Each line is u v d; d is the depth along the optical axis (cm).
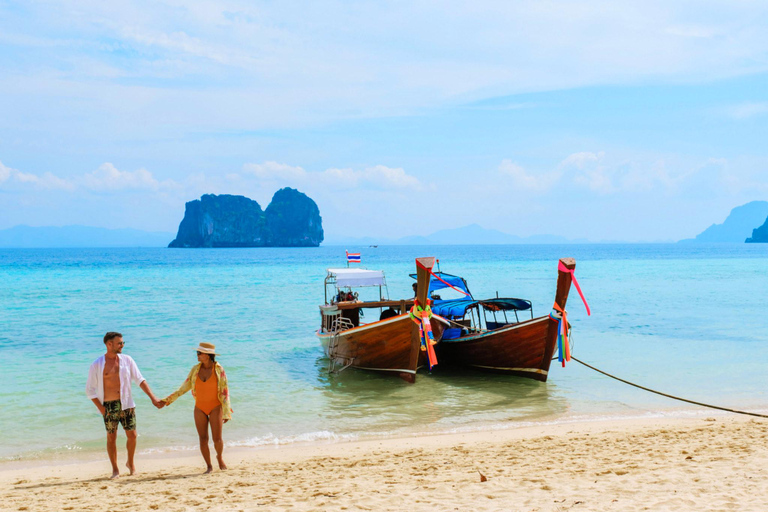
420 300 1436
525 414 1215
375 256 15400
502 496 571
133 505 598
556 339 1442
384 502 566
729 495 533
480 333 1594
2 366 1708
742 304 3369
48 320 2755
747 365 1669
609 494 559
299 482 682
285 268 8906
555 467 709
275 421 1176
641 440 887
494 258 13575
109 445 747
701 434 915
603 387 1455
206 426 769
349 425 1144
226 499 606
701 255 15338
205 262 11562
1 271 7794
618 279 5841
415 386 1492
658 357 1802
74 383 1495
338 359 1697
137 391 1416
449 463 772
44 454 961
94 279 6116
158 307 3347
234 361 1817
